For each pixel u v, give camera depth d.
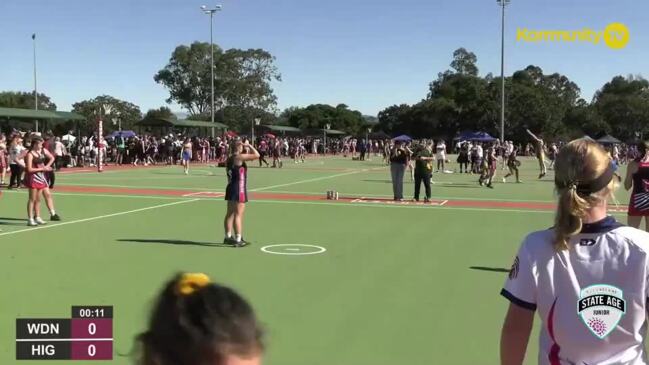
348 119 117.88
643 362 2.46
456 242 11.70
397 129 105.25
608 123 108.50
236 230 11.02
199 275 1.41
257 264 9.45
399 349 5.66
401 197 19.73
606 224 2.46
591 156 2.43
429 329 6.27
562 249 2.45
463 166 45.09
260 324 1.39
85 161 40.84
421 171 19.45
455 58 123.88
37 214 13.58
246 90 100.88
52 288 7.78
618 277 2.40
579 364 2.46
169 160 45.62
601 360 2.44
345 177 31.53
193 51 101.31
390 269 9.16
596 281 2.41
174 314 1.32
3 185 23.64
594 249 2.42
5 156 24.81
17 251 10.35
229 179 10.99
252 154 10.98
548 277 2.47
